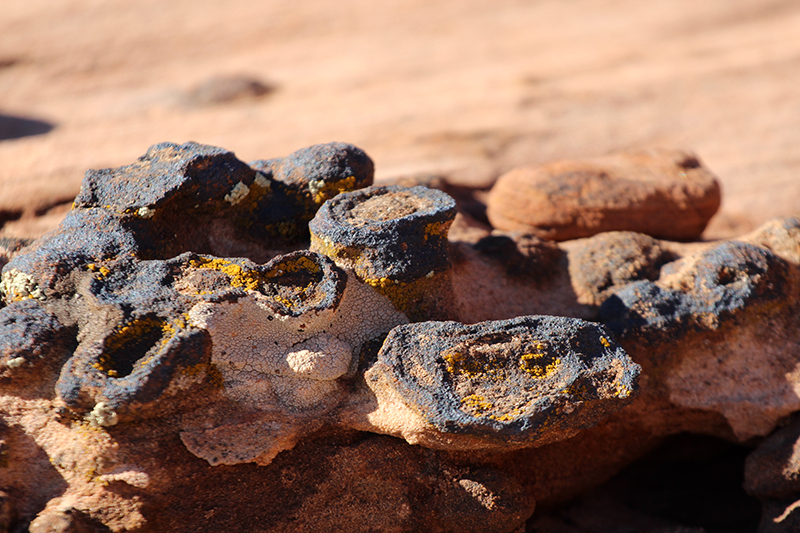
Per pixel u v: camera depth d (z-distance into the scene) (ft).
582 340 8.18
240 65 39.60
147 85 36.88
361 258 8.52
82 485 7.48
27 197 15.38
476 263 10.55
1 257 10.40
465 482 8.46
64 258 8.05
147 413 7.30
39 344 7.42
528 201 12.53
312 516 8.25
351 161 10.02
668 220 12.37
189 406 7.59
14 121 29.86
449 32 43.60
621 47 39.06
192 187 8.95
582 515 10.35
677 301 9.80
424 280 8.77
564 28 43.29
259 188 9.75
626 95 31.37
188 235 9.30
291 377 8.04
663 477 11.34
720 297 9.68
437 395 7.52
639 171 12.91
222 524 7.90
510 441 7.51
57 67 39.27
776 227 10.68
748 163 23.99
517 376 7.85
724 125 27.61
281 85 35.27
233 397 7.84
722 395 9.67
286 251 9.91
